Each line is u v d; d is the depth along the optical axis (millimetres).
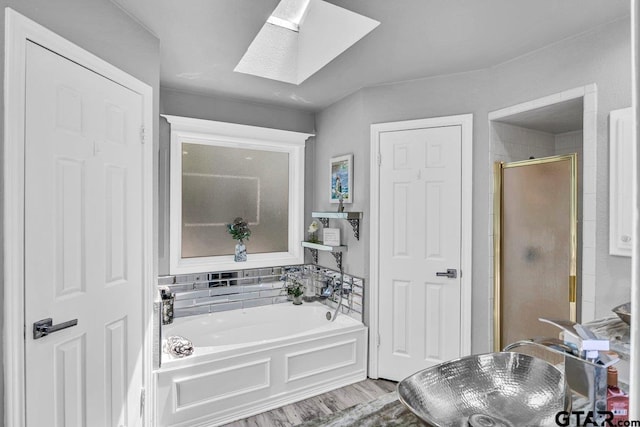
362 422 966
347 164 3361
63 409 1605
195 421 2375
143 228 2150
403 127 3012
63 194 1617
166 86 3180
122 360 1981
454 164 2848
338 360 2980
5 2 1362
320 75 2900
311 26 2814
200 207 3479
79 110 1697
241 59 2672
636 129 317
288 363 2736
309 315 3553
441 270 2891
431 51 2467
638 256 316
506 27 2148
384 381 3070
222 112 3479
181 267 3303
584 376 956
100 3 1833
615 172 1981
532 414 1037
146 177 2170
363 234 3184
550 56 2338
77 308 1684
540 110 2465
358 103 3236
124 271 2004
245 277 3592
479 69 2752
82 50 1705
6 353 1363
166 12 2020
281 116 3797
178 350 2410
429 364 2926
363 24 2240
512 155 2857
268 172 3832
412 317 2990
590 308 2084
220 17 2074
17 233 1398
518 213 2592
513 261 2625
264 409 2621
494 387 1158
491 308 2713
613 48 2023
